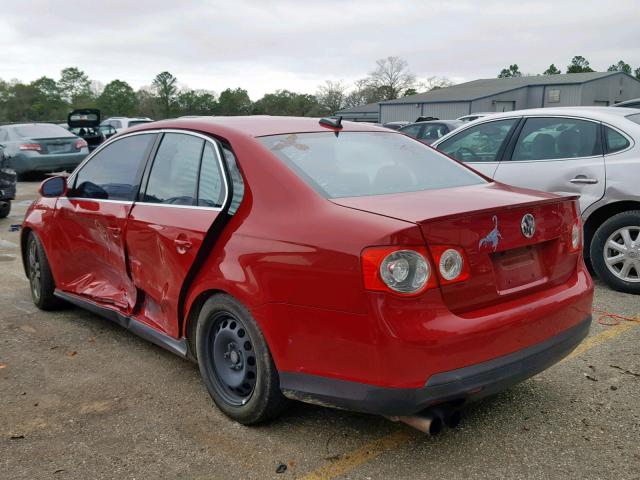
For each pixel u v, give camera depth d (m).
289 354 2.90
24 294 5.86
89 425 3.32
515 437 3.12
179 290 3.50
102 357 4.27
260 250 2.99
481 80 63.94
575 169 5.62
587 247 5.76
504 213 2.87
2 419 3.40
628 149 5.39
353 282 2.64
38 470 2.91
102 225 4.24
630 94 59.06
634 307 5.08
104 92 94.81
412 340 2.55
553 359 3.02
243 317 3.10
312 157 3.40
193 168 3.64
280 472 2.86
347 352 2.69
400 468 2.87
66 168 15.98
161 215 3.69
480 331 2.68
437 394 2.60
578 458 2.93
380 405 2.62
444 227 2.67
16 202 12.39
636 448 3.00
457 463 2.90
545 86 55.59
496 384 2.74
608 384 3.69
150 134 4.13
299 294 2.82
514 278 2.97
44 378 3.94
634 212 5.35
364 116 66.94
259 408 3.12
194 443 3.12
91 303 4.50
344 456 2.98
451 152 6.67
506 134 6.21
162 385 3.81
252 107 82.75
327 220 2.84
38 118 91.44
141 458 3.00
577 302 3.18
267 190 3.16
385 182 3.38
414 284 2.58
